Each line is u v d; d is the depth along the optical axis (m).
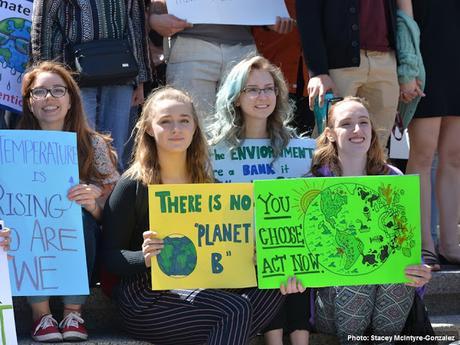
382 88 7.38
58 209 5.80
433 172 8.48
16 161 5.79
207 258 5.74
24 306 6.18
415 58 7.41
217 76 7.79
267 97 6.48
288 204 5.82
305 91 8.48
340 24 7.21
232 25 7.84
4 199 5.75
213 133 6.61
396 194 5.93
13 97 7.22
